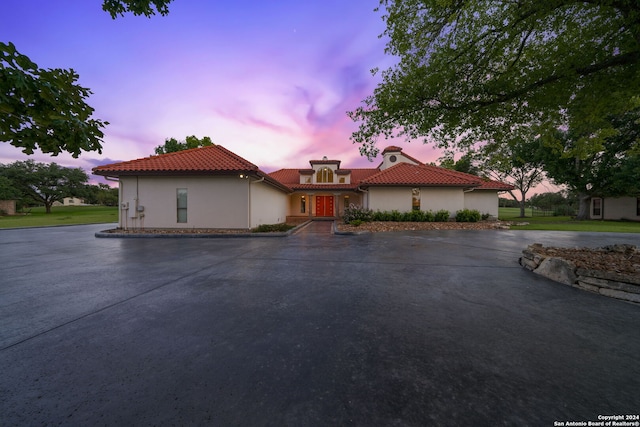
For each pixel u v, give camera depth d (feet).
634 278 11.48
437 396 5.60
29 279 14.93
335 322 9.39
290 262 19.39
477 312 10.32
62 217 85.61
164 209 39.60
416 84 18.20
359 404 5.37
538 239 31.73
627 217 71.82
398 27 17.80
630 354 7.30
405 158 83.92
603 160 65.41
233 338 8.22
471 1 15.15
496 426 4.80
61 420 4.93
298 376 6.30
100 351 7.43
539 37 16.72
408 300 11.64
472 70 17.63
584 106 16.15
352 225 47.39
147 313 10.19
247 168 37.06
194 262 19.43
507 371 6.49
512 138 20.33
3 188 99.71
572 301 11.57
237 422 4.88
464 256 21.53
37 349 7.52
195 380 6.15
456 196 53.47
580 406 5.32
